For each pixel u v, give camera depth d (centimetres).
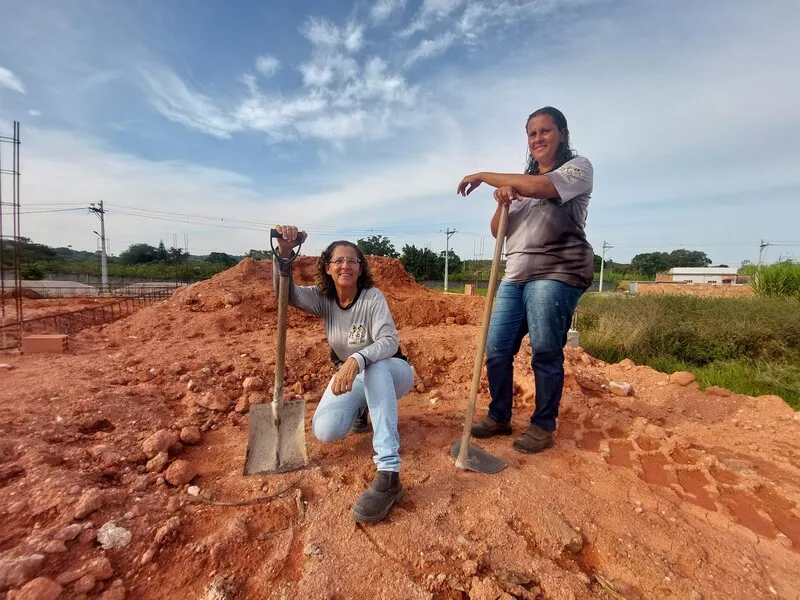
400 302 666
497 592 151
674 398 382
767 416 338
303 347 416
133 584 150
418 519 190
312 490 210
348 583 154
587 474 233
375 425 206
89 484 196
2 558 146
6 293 1242
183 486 210
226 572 158
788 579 164
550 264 242
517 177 222
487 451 258
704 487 228
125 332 521
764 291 1194
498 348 268
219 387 341
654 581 161
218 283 689
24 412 262
